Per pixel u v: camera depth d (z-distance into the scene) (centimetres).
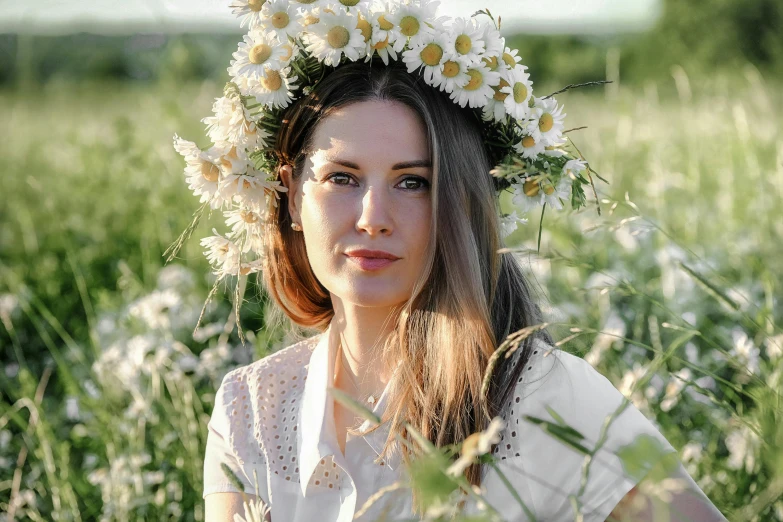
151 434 300
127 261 475
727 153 532
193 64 699
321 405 188
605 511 161
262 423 201
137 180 563
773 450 128
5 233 556
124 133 605
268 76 187
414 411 177
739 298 335
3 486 297
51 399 355
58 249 514
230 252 210
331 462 186
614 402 171
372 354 190
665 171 504
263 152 200
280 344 289
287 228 208
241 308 387
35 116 940
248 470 200
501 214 198
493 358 143
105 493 271
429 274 179
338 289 179
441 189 176
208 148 198
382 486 179
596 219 431
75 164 674
